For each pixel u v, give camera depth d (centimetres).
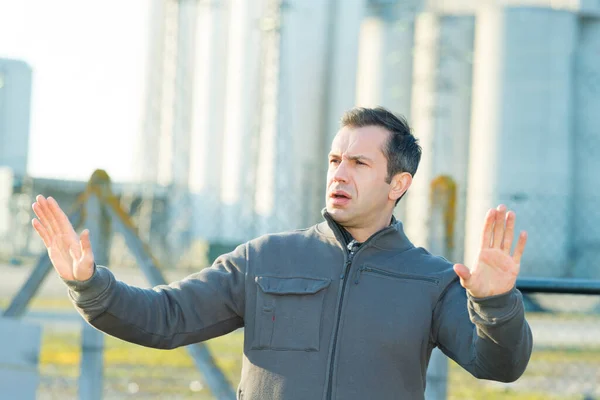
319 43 5103
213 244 3634
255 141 4341
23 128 4269
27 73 4309
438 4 4797
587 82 4231
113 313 270
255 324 284
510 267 248
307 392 273
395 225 291
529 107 4078
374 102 5288
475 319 253
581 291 387
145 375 874
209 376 485
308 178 4838
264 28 4403
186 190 4450
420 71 4834
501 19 4169
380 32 5316
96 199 495
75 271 261
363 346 274
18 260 2620
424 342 278
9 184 3195
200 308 287
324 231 293
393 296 279
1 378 521
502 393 852
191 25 4919
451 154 4625
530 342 260
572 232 3791
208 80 5059
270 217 3744
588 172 4153
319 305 279
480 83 4228
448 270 284
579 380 937
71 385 793
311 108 5034
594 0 4244
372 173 287
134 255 494
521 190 4022
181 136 4719
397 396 273
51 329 1175
